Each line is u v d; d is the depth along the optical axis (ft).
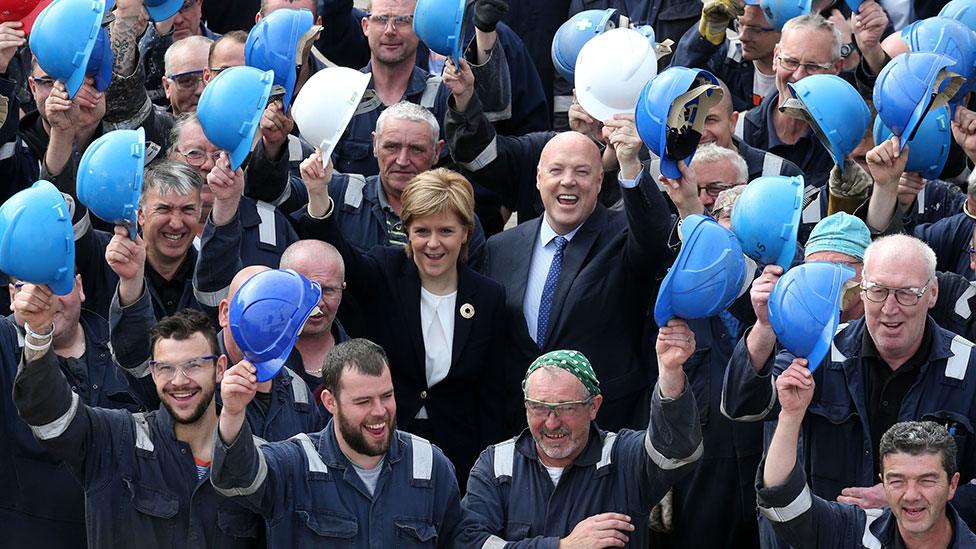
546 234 33.81
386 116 34.78
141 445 28.07
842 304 26.84
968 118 34.73
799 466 26.78
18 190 35.32
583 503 28.50
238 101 29.94
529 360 33.19
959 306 32.27
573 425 28.43
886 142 31.32
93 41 30.78
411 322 32.89
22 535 29.81
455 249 32.76
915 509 26.43
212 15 45.19
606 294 32.94
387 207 35.14
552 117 43.83
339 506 27.66
